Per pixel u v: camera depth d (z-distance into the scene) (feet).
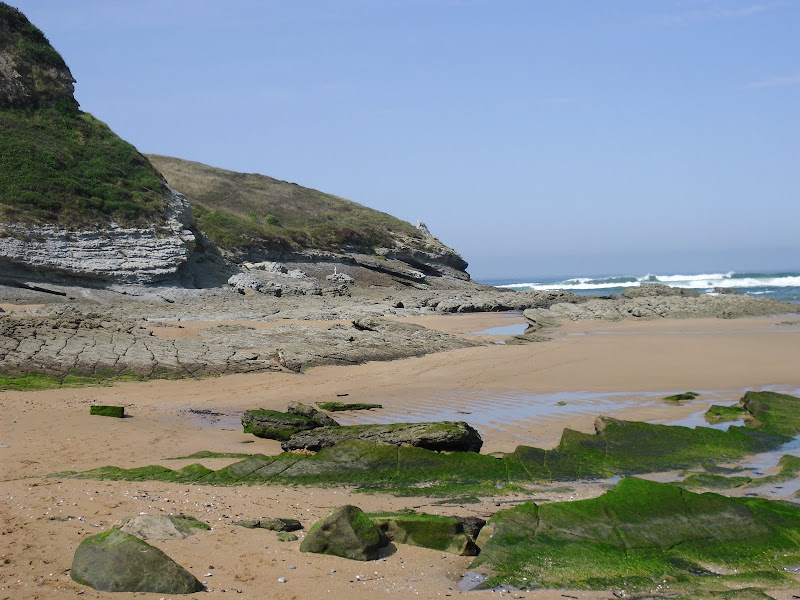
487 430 48.26
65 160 149.18
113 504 28.02
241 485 33.14
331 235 232.32
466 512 29.22
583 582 21.94
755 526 25.68
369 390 64.18
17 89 160.56
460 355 84.53
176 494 30.40
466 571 22.67
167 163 298.97
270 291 152.46
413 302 160.25
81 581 20.17
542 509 26.50
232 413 54.90
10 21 168.04
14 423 46.65
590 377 69.31
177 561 22.15
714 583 22.12
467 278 258.16
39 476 33.83
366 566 22.63
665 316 125.59
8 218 126.52
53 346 69.72
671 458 38.73
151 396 60.34
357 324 99.35
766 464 38.17
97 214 138.31
